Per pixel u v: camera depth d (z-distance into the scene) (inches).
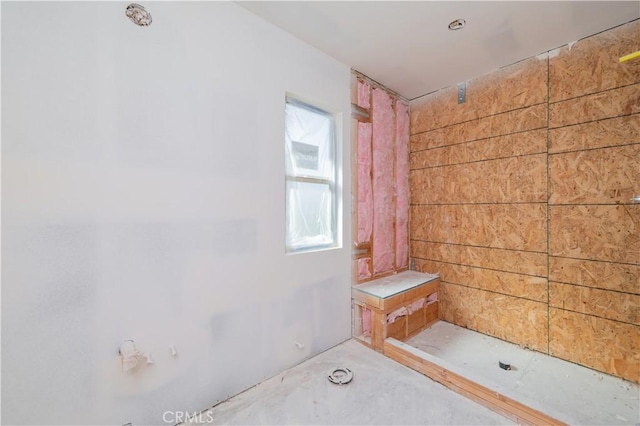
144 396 59.3
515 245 102.2
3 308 45.6
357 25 81.5
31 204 47.6
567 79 89.8
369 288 106.3
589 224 86.1
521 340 101.2
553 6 73.4
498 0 71.1
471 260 114.6
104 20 54.2
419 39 88.6
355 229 109.2
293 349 87.0
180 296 64.1
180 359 64.2
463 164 116.3
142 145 58.6
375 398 72.4
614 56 81.2
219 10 70.1
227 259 71.8
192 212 65.7
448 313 122.5
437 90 124.5
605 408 68.8
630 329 79.5
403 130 131.8
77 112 51.4
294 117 92.0
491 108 107.8
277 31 82.2
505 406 66.6
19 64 46.3
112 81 54.9
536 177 96.7
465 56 97.6
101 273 54.2
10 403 46.4
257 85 77.6
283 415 66.1
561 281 91.9
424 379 81.1
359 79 110.0
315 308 93.7
